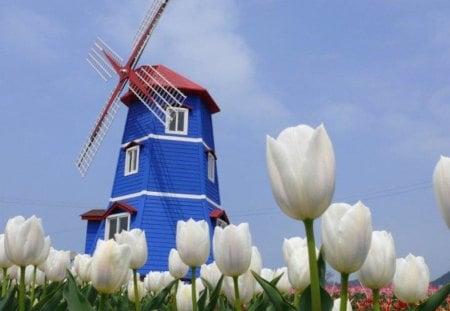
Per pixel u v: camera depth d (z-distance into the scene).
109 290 3.55
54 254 6.21
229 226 3.69
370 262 2.86
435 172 2.70
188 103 34.62
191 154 33.75
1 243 5.27
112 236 33.66
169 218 32.19
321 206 2.36
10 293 4.07
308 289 2.47
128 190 33.62
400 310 8.25
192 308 4.63
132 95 35.56
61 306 3.91
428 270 3.75
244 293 4.18
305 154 2.36
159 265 31.17
